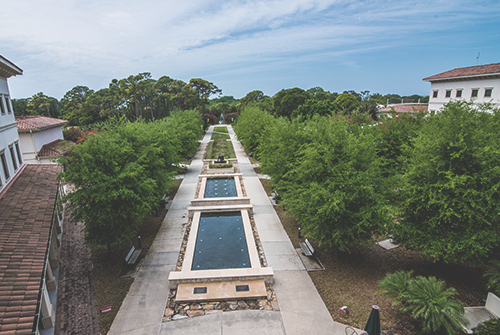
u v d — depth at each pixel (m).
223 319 9.74
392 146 17.47
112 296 10.98
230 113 100.19
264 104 72.44
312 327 9.41
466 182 10.36
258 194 22.42
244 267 12.63
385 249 14.47
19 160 15.59
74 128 40.09
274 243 14.91
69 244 15.25
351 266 12.94
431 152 11.17
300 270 12.62
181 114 43.00
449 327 8.06
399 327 9.27
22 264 8.41
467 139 10.55
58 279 12.12
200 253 13.74
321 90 103.94
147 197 12.93
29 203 11.90
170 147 20.16
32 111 70.56
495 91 33.47
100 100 69.00
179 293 10.78
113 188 11.70
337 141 12.38
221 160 31.94
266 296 10.82
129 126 15.41
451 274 12.35
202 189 22.44
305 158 13.66
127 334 9.14
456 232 10.72
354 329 9.33
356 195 11.24
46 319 9.27
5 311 6.79
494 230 10.11
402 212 12.37
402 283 9.75
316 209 11.80
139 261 13.30
